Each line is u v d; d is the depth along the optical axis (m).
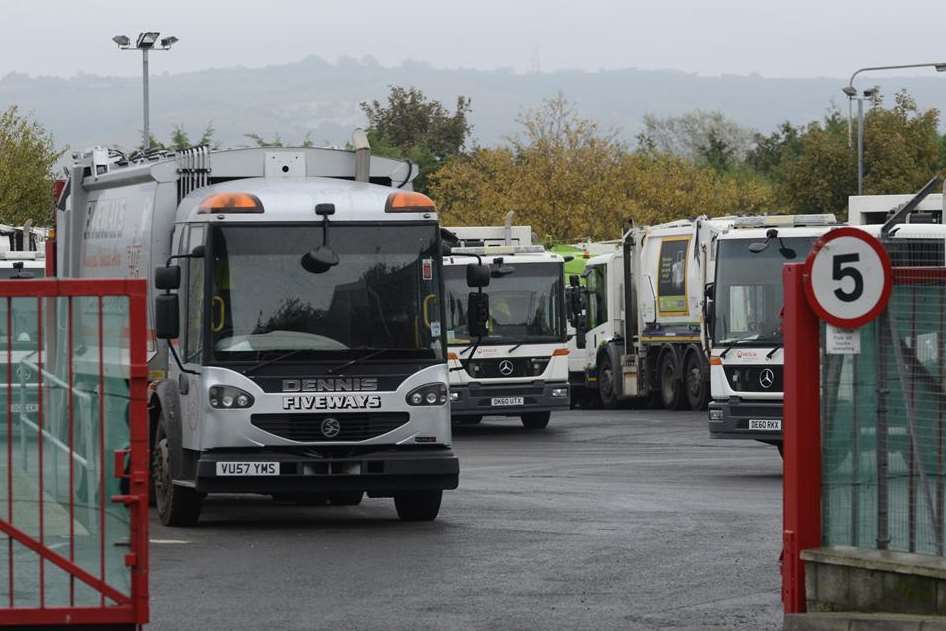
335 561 22.80
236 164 30.05
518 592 20.05
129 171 31.09
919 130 113.31
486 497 31.62
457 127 155.38
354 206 27.11
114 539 15.05
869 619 16.64
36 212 108.12
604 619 18.22
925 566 16.67
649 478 35.84
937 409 17.28
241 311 26.53
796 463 17.66
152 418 29.00
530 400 53.34
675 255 61.88
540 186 114.69
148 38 87.00
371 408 26.55
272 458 26.19
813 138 112.81
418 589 20.31
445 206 122.44
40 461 15.01
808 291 17.59
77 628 15.06
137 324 14.97
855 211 46.31
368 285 26.91
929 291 17.34
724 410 40.09
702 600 19.41
